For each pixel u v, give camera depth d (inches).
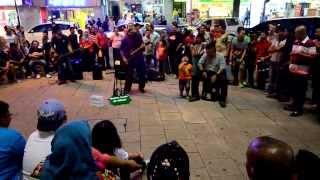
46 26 755.4
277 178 59.4
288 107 299.1
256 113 290.4
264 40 381.7
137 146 218.7
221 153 207.3
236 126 257.4
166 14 1006.4
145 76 384.8
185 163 117.1
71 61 437.4
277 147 60.6
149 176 116.6
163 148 119.5
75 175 82.7
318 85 282.0
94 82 432.1
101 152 137.1
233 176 178.5
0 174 116.3
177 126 257.8
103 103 326.0
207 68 329.4
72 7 1018.1
